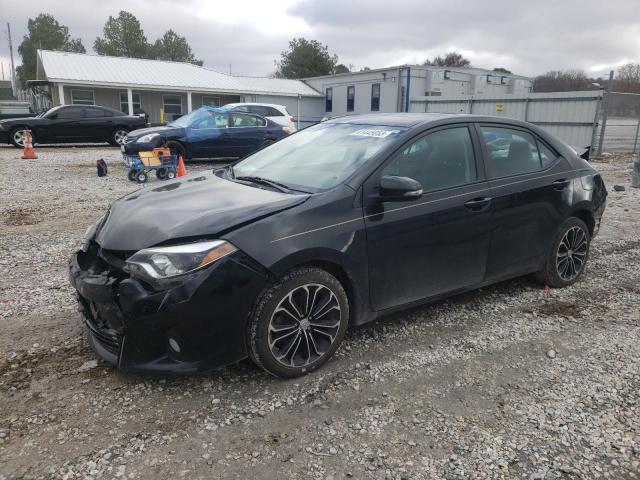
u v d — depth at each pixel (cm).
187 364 296
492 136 427
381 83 3141
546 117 2030
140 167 1093
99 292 298
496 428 284
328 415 292
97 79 2702
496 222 409
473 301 457
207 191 368
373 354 360
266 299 304
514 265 437
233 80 3362
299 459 257
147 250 293
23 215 762
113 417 286
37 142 1873
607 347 378
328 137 423
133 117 1998
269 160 429
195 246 291
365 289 346
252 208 320
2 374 323
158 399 303
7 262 539
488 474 249
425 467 253
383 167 357
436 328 403
